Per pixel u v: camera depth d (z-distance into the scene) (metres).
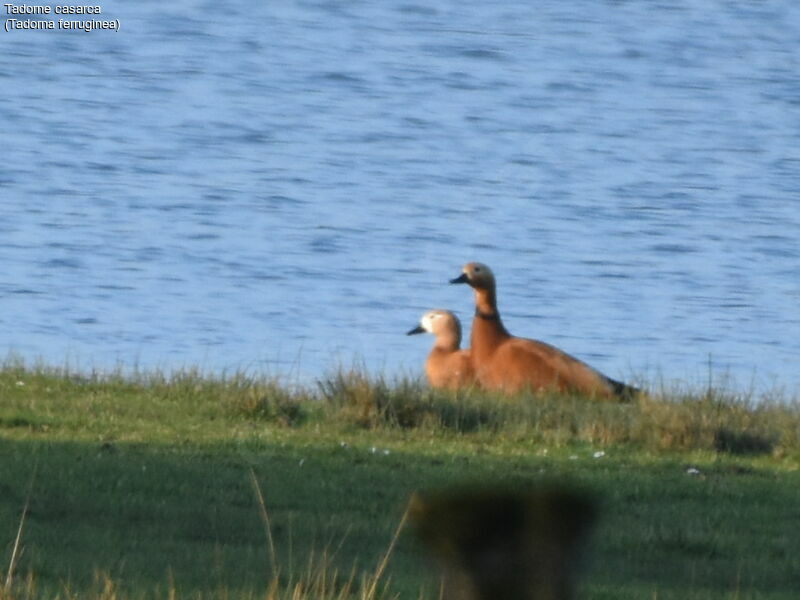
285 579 33.44
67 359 73.69
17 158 158.00
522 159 167.00
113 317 101.25
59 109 180.62
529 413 53.84
